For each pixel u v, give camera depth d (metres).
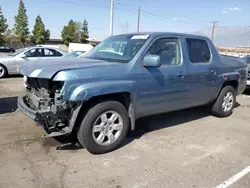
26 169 3.20
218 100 5.59
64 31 74.38
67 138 4.21
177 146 4.10
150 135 4.55
